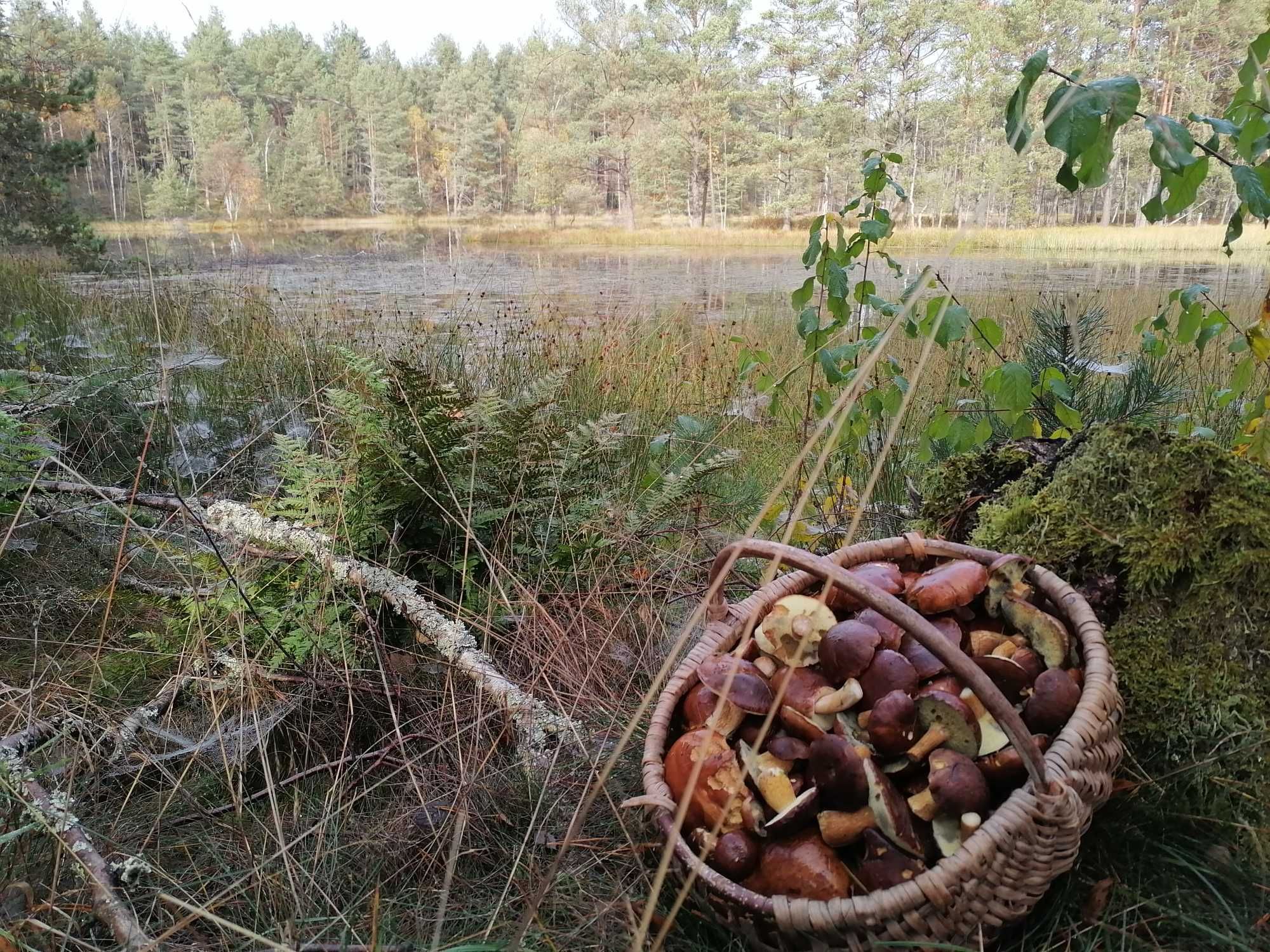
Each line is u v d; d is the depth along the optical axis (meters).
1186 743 1.59
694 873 1.06
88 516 3.15
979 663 1.48
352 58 76.19
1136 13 36.94
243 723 2.08
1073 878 1.44
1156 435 1.78
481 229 43.69
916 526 2.29
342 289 12.84
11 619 2.74
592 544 2.76
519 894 1.61
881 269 14.88
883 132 43.84
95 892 1.49
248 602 2.17
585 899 1.59
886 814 1.33
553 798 1.82
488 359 5.60
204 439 4.05
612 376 5.14
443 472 2.65
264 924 1.57
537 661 2.27
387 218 53.94
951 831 1.33
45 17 12.12
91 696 2.25
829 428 3.04
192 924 1.56
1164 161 1.70
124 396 4.19
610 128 56.44
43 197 10.79
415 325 6.98
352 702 2.12
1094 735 1.34
